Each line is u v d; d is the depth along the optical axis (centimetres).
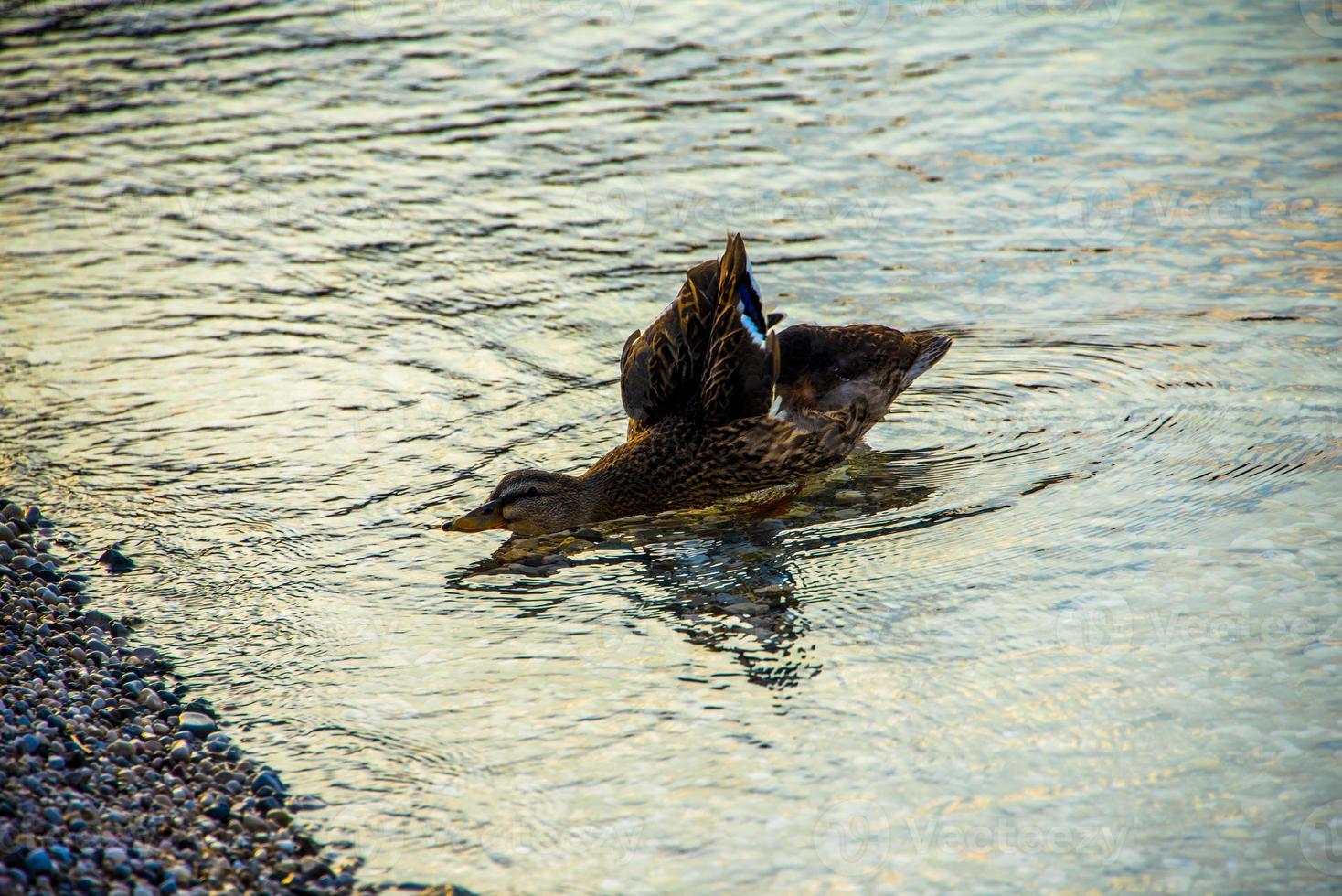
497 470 1594
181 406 1738
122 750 1099
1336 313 1788
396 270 2106
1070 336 1803
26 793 1001
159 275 2112
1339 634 1172
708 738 1109
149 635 1295
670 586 1362
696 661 1220
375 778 1084
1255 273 1911
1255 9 2930
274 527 1481
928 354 1648
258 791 1070
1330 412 1562
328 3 3369
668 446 1546
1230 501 1404
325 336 1916
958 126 2489
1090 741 1070
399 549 1445
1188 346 1750
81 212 2336
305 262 2142
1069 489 1473
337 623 1312
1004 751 1066
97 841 966
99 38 3184
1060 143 2386
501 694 1187
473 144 2545
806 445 1557
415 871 981
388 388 1775
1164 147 2333
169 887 932
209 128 2675
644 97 2717
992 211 2166
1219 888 918
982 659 1187
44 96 2844
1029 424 1627
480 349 1867
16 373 1823
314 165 2494
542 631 1286
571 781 1068
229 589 1370
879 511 1484
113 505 1525
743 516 1523
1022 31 2923
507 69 2905
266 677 1227
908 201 2222
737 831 1001
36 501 1531
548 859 985
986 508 1456
